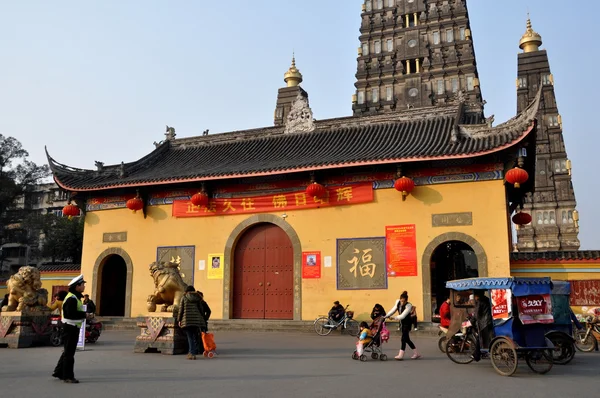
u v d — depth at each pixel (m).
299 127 28.42
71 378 9.70
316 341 18.25
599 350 16.02
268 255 24.55
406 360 13.16
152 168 28.22
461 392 8.83
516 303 11.36
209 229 25.20
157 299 15.22
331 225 23.23
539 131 57.34
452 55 52.59
